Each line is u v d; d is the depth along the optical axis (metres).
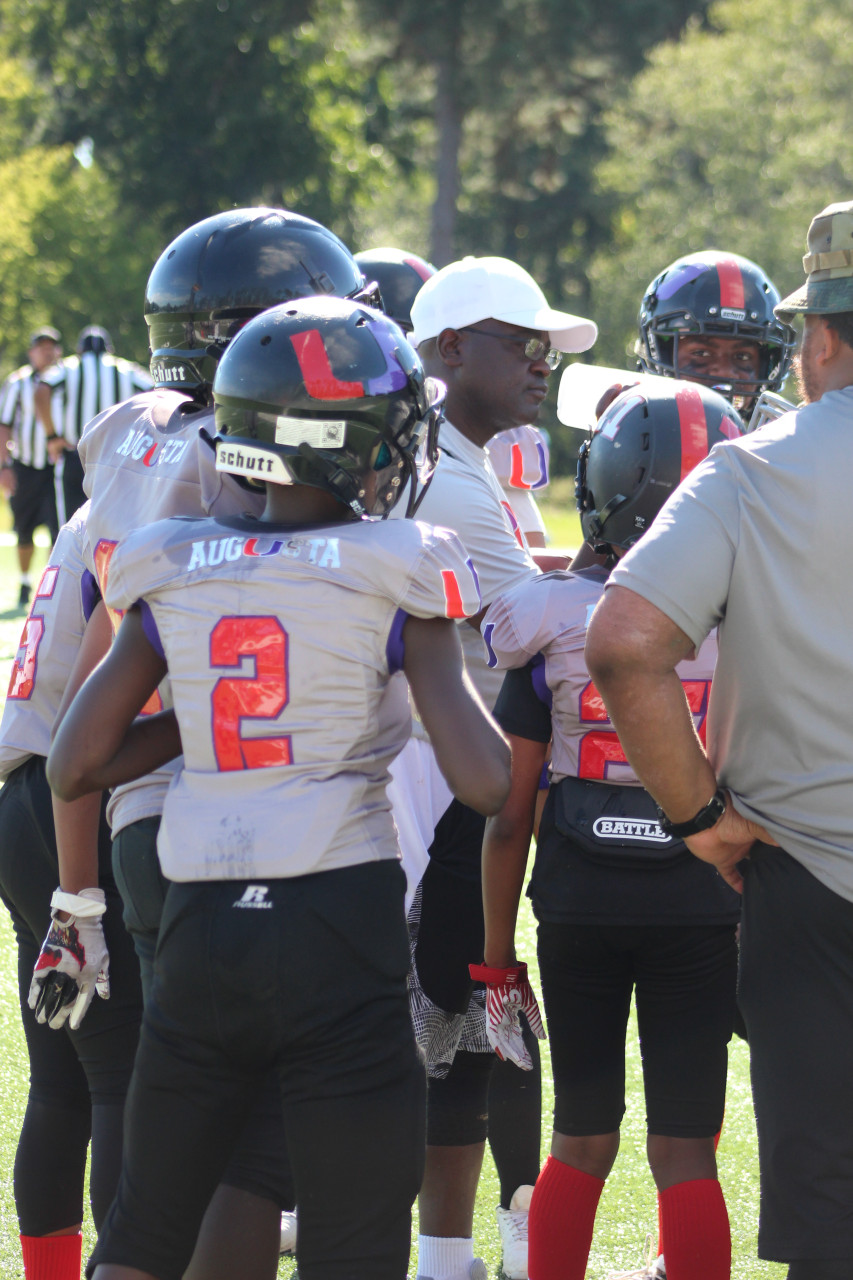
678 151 90.19
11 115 95.94
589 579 6.16
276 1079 5.35
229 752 4.86
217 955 4.75
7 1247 7.00
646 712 4.84
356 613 4.85
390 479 5.30
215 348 6.00
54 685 6.20
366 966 4.82
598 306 91.19
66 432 24.78
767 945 5.04
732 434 6.13
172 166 85.94
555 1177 6.09
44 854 6.12
